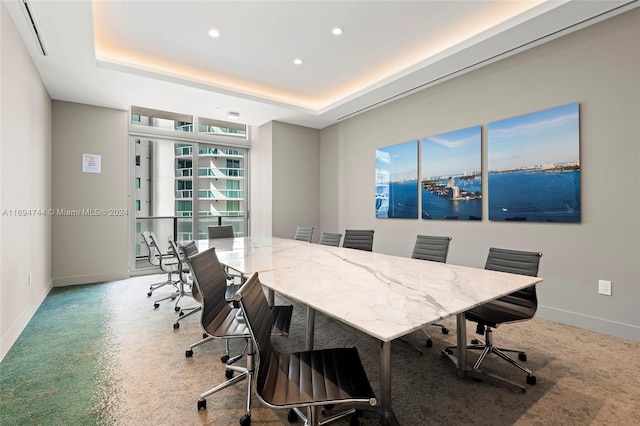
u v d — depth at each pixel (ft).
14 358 7.45
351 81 14.08
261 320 4.29
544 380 6.48
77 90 13.01
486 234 11.56
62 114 14.15
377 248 16.35
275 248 11.47
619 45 8.45
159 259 13.24
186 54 11.41
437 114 13.26
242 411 5.57
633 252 8.33
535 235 10.22
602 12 8.27
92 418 5.33
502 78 11.00
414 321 4.11
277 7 8.80
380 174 16.14
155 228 17.62
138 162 16.97
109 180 15.34
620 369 6.88
